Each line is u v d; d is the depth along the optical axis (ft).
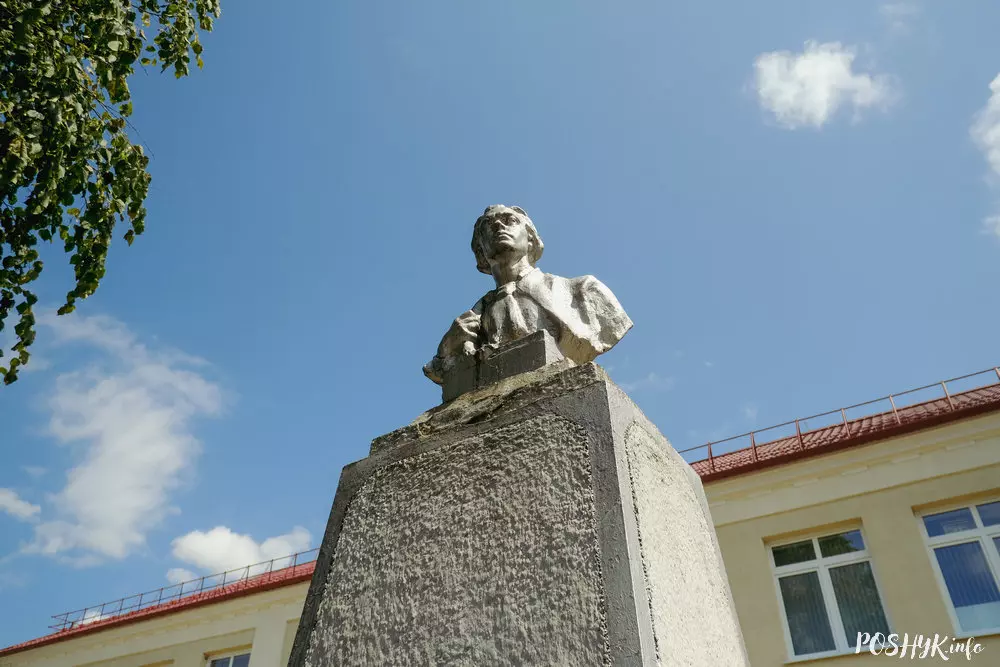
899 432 25.86
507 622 4.73
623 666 4.17
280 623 34.19
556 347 7.14
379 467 6.37
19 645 41.78
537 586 4.77
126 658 37.76
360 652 5.22
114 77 12.82
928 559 23.40
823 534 25.90
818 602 24.63
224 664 35.22
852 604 24.08
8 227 12.26
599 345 7.65
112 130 13.15
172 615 37.60
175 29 14.29
